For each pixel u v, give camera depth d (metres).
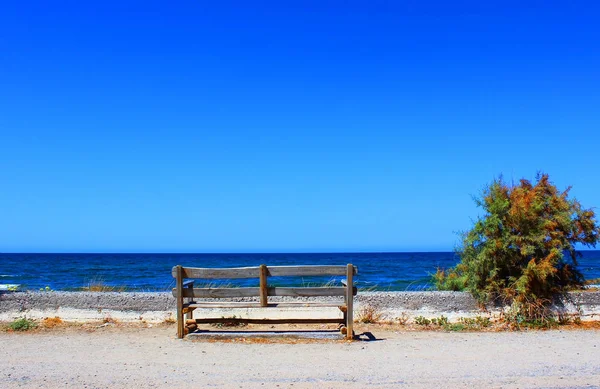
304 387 5.80
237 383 5.95
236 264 64.38
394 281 28.72
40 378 6.14
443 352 7.50
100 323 9.70
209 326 9.62
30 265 57.03
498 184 10.56
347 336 8.38
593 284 10.89
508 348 7.74
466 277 10.44
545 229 9.93
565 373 6.33
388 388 5.76
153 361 6.97
